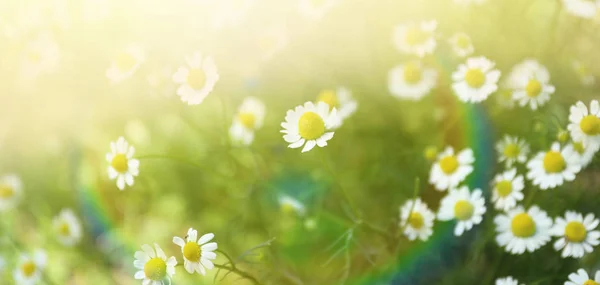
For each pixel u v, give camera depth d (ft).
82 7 2.53
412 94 2.40
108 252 2.50
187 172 2.53
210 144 2.51
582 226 2.03
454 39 2.34
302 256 2.32
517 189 2.10
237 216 2.42
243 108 2.41
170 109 2.52
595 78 2.35
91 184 2.60
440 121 2.43
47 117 2.64
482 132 2.33
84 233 2.54
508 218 2.08
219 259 2.34
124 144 2.14
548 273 2.15
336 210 2.37
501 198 2.11
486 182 2.25
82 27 2.53
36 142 2.68
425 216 2.15
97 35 2.53
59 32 2.55
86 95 2.58
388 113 2.48
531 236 2.07
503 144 2.23
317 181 2.39
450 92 2.41
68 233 2.46
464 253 2.23
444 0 2.42
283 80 2.50
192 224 2.50
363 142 2.46
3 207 2.54
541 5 2.44
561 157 2.07
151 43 2.48
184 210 2.53
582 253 2.03
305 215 2.33
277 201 2.40
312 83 2.49
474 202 2.12
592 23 2.36
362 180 2.41
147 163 2.54
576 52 2.37
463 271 2.21
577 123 2.04
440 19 2.42
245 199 2.41
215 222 2.49
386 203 2.38
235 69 2.49
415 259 2.22
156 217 2.54
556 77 2.32
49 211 2.62
